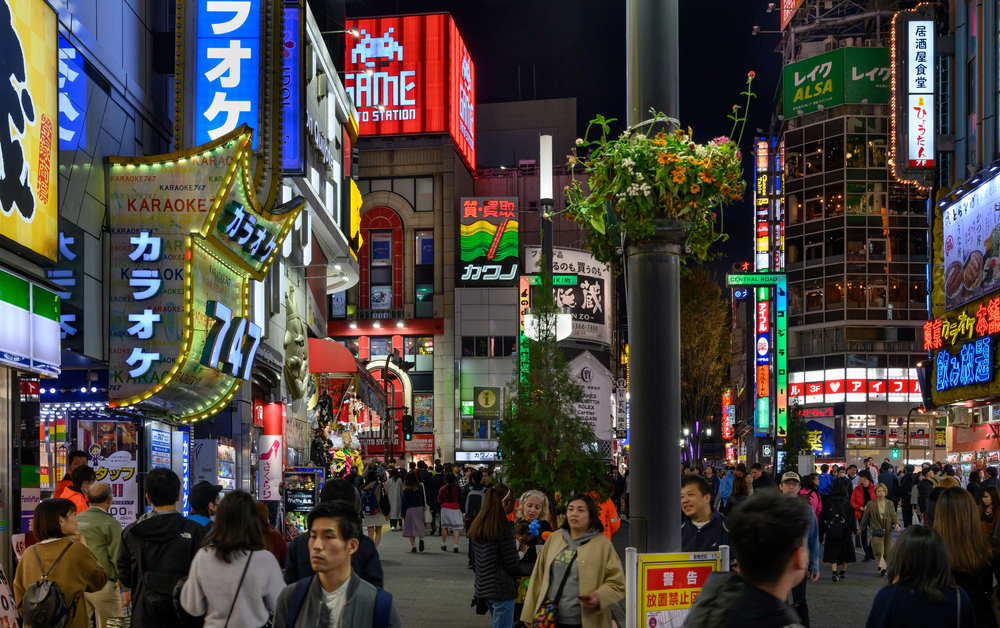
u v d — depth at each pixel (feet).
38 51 36.47
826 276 209.46
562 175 234.17
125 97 52.65
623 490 109.60
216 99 57.06
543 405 39.63
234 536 17.42
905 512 84.79
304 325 88.74
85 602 22.76
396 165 221.05
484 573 28.66
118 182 49.73
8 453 35.50
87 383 49.44
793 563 9.26
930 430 202.28
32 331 35.96
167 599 19.93
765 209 212.84
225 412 68.18
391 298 217.77
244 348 59.77
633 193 18.70
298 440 90.48
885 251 206.28
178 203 49.93
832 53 210.79
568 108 262.67
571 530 21.44
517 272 212.02
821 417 208.74
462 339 210.38
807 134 216.33
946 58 101.04
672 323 19.16
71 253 45.50
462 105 233.96
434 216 219.20
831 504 54.03
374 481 69.10
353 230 115.55
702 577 17.47
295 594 13.89
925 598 15.57
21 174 34.63
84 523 26.61
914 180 103.30
